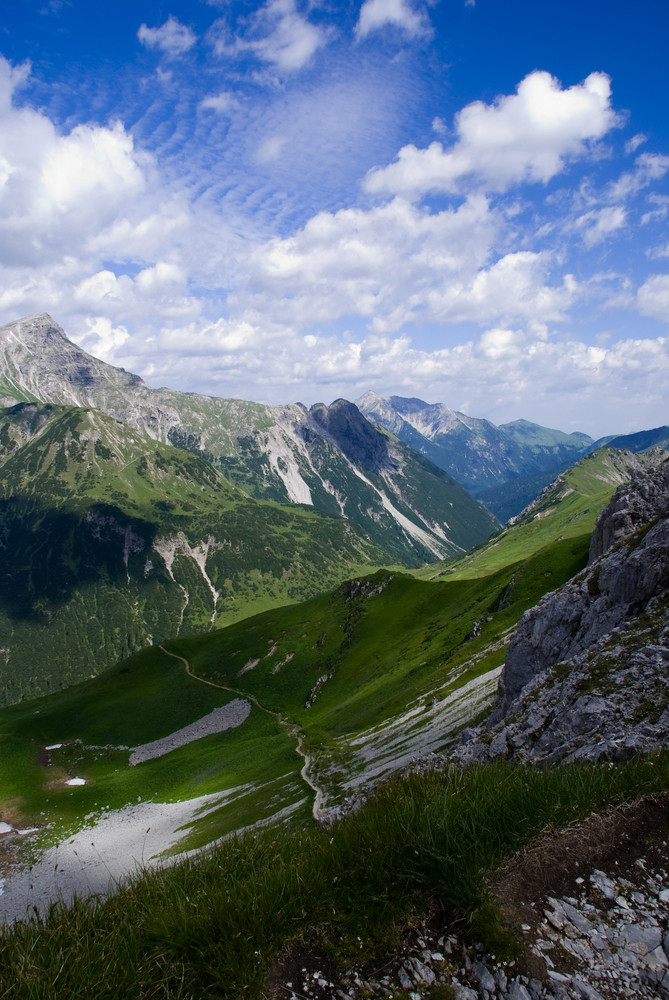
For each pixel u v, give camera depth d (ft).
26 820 287.89
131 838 228.43
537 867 25.71
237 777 268.82
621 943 21.75
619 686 77.41
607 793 30.32
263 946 23.13
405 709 230.68
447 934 23.30
